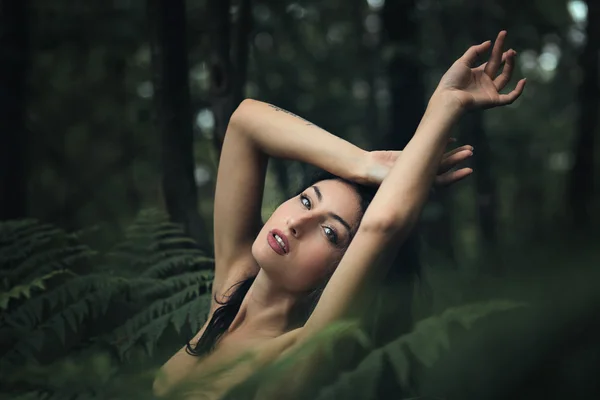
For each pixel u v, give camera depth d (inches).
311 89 415.5
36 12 329.1
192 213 115.0
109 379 55.7
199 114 336.8
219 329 81.7
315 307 73.0
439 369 44.7
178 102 115.5
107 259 96.1
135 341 74.8
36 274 85.9
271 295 80.4
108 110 398.9
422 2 320.8
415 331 46.2
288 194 93.4
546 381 37.2
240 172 86.0
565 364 36.4
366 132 431.8
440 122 69.4
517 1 313.0
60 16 335.0
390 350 46.9
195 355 80.7
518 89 72.1
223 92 126.5
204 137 361.4
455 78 71.6
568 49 389.7
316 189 79.8
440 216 265.7
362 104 433.4
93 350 74.3
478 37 315.0
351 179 76.6
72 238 94.0
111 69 362.3
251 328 80.8
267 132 82.8
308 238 77.9
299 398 66.4
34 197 406.9
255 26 312.8
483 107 71.4
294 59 393.7
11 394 56.2
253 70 378.0
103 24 340.8
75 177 417.1
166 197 115.0
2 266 92.7
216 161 127.7
